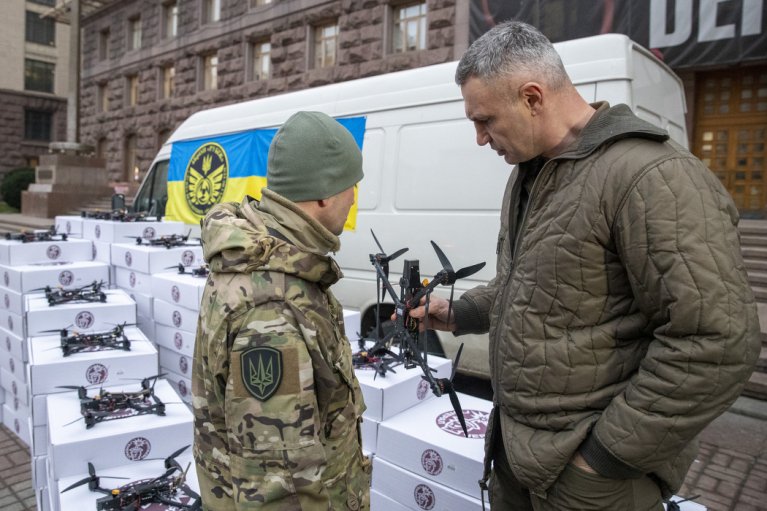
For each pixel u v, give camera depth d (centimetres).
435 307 188
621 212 122
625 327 130
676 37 755
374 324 442
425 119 411
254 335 106
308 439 106
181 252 378
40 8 3073
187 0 1761
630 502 132
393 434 203
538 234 137
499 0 942
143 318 373
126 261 388
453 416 216
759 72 827
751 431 394
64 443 198
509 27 136
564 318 132
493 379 154
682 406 114
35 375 253
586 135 134
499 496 164
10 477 312
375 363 233
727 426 402
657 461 119
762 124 827
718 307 111
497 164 372
